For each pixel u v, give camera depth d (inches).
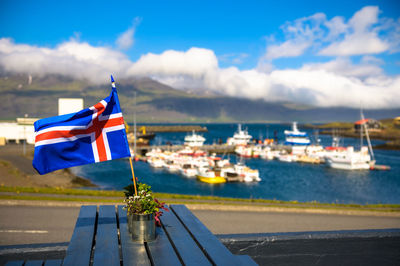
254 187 2431.1
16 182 1786.4
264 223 618.2
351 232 221.8
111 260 143.8
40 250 184.7
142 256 148.5
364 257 216.8
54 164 199.3
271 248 209.5
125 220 208.4
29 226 511.5
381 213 819.4
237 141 5895.7
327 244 215.3
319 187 2475.4
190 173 2805.1
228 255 150.0
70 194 847.1
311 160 4015.8
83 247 158.9
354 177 2974.9
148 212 169.5
